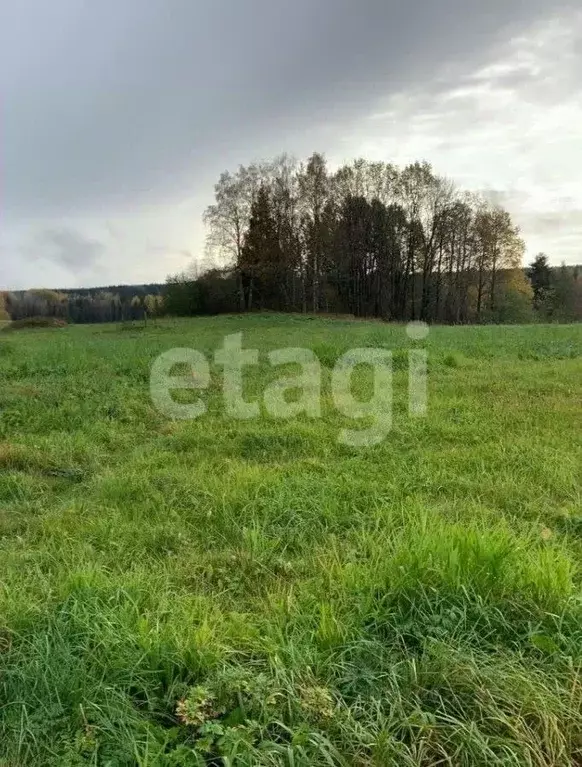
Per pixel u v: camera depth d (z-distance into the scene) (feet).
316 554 10.69
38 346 51.39
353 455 17.01
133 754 5.93
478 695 6.52
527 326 83.30
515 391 25.96
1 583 9.18
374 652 7.34
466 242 133.59
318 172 121.19
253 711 6.43
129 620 7.91
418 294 142.10
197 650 7.30
